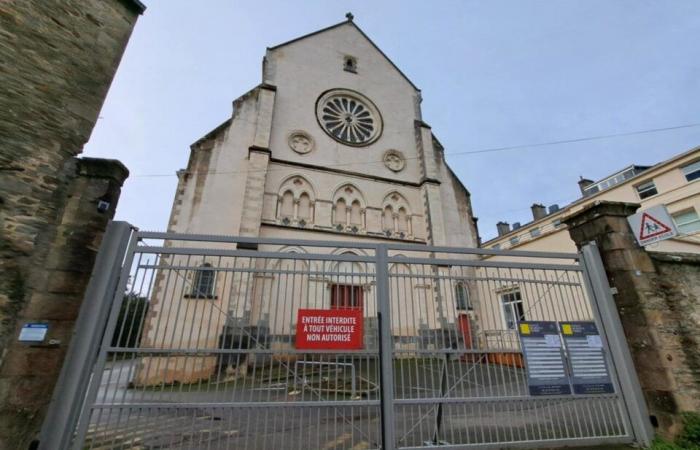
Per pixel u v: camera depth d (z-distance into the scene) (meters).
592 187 37.88
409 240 20.55
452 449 4.89
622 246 6.20
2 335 4.30
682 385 5.39
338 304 5.29
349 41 26.03
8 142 5.02
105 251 4.98
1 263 4.53
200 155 17.92
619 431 5.48
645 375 5.65
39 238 4.89
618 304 6.09
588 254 6.43
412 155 23.73
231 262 14.84
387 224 20.84
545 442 5.18
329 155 21.12
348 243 5.60
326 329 5.05
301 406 4.59
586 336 5.86
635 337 5.83
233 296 13.73
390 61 26.80
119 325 5.11
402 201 21.86
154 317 12.57
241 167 18.36
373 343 5.26
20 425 4.04
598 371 5.68
